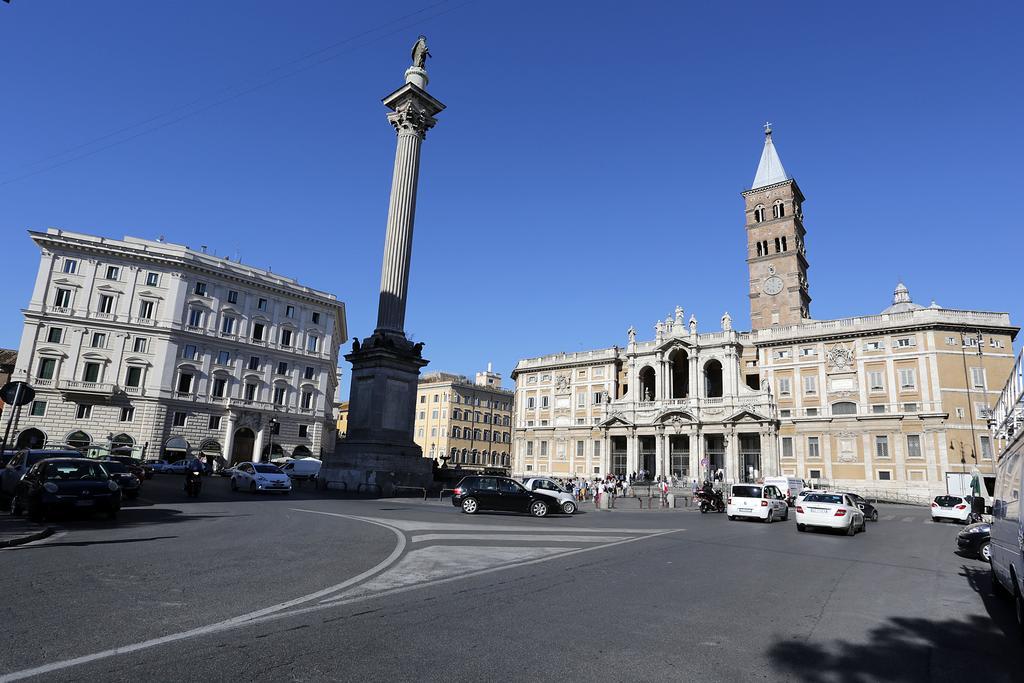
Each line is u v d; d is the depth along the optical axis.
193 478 26.17
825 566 12.88
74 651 5.48
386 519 18.62
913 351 61.66
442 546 13.09
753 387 73.69
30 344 58.28
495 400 112.06
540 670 5.52
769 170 83.38
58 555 10.37
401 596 8.22
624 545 14.84
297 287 74.31
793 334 68.94
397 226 34.47
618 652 6.14
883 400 62.38
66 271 60.56
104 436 59.12
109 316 60.97
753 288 80.62
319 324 75.69
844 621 7.87
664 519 25.81
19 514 16.72
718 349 72.94
